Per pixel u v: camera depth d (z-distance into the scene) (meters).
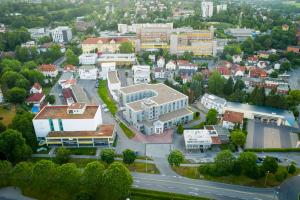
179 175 159.12
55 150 182.88
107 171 135.00
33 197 143.00
